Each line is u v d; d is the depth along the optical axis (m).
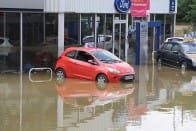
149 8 37.44
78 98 20.91
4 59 29.00
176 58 33.34
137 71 31.61
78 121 16.44
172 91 23.16
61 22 30.28
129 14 36.56
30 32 29.61
